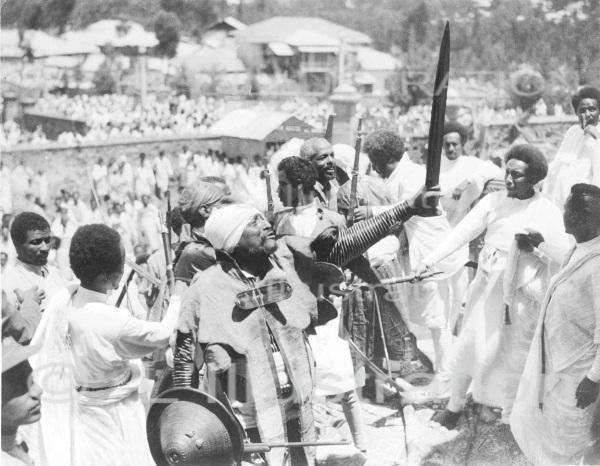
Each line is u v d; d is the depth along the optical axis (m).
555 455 4.30
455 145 4.95
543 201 4.53
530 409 4.32
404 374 4.84
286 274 3.64
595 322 4.12
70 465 3.56
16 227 4.25
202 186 3.93
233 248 3.57
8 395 3.30
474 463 4.41
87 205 5.37
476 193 4.91
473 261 5.08
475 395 4.60
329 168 4.40
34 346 3.41
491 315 4.53
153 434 3.62
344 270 4.14
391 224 3.74
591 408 4.23
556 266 4.43
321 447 4.45
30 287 4.21
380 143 4.76
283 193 4.15
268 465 3.71
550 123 5.49
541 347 4.28
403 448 4.46
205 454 3.49
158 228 5.36
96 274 3.57
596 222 4.14
